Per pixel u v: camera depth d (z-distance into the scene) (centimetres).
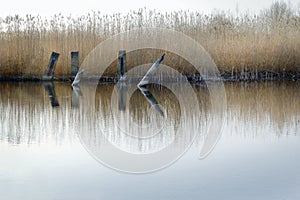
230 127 792
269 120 867
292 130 751
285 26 1941
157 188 442
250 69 1866
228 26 1892
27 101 1195
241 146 632
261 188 438
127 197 415
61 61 1858
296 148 612
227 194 422
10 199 411
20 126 807
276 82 1795
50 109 1041
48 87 1599
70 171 505
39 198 414
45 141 673
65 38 1861
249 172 496
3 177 481
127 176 483
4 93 1395
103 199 410
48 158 565
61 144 654
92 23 1870
